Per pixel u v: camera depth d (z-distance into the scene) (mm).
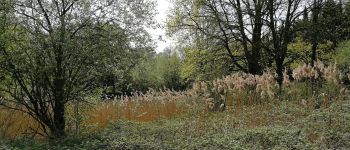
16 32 12023
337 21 27266
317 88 17750
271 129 11875
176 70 40750
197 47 28031
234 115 16172
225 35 26812
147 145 10898
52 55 12016
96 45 12453
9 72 12203
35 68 12016
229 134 12195
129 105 18969
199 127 13938
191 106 19328
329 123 12328
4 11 11836
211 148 10430
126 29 13000
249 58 26984
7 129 12867
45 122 12641
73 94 12781
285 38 26422
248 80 19297
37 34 11672
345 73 19719
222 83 20078
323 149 9844
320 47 27859
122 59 13102
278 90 18781
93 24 12562
